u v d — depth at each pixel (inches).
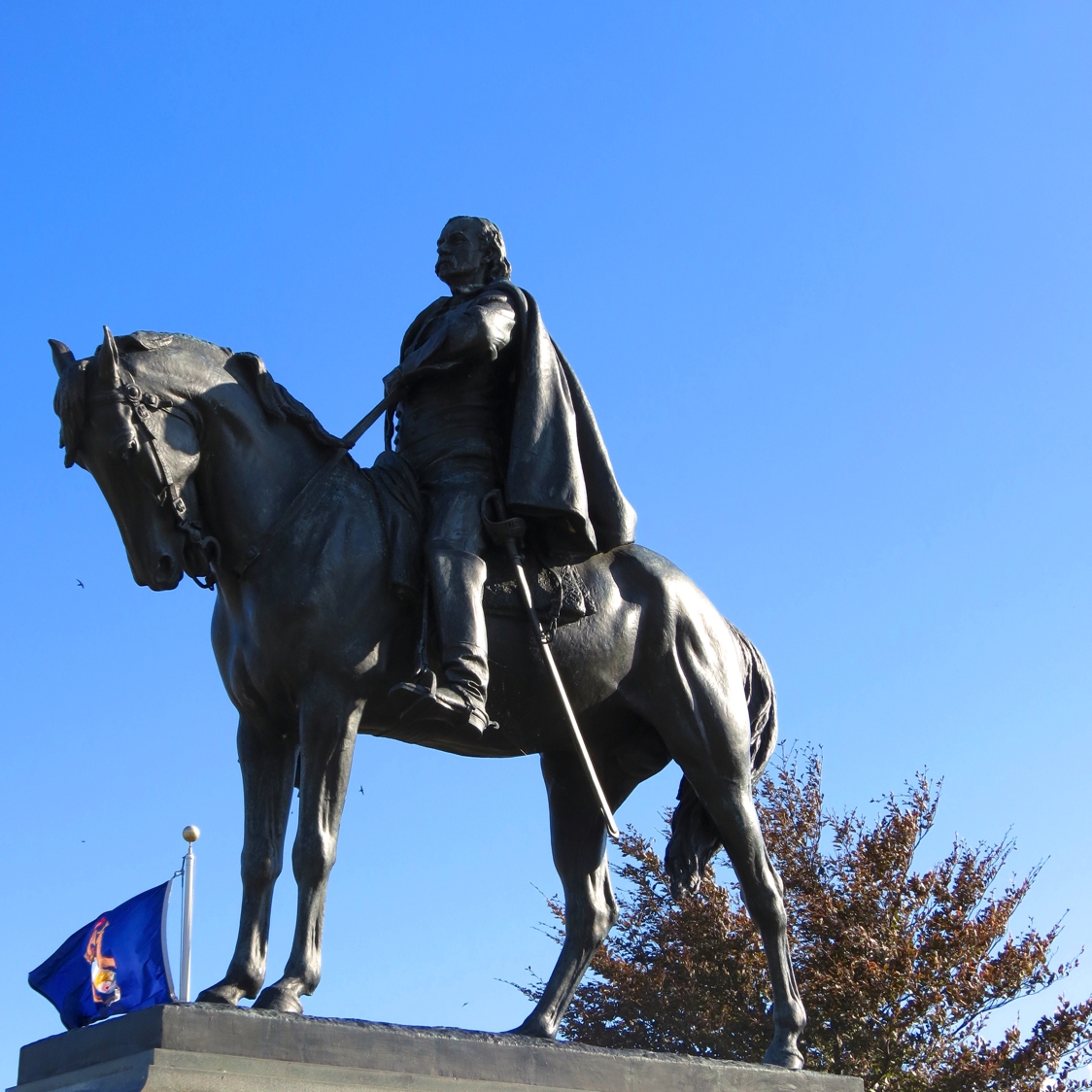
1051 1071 558.3
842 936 563.2
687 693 254.5
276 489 226.7
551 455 240.5
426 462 244.5
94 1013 396.5
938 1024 562.3
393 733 239.0
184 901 446.3
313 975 207.8
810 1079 231.8
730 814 256.4
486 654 226.5
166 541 216.2
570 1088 209.6
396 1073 195.9
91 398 212.4
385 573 227.9
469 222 262.8
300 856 212.8
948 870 601.9
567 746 255.6
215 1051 185.3
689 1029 573.3
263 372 232.1
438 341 241.3
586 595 245.8
